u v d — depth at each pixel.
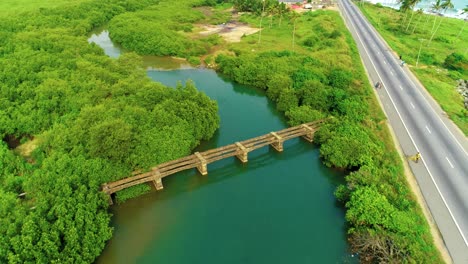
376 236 36.75
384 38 114.38
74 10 120.44
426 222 39.69
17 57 73.56
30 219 34.28
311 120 61.66
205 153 50.56
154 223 42.12
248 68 82.50
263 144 54.66
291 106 67.12
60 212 36.03
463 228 38.84
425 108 66.69
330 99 67.31
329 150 52.06
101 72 68.00
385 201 40.09
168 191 47.47
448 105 68.56
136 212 43.62
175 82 83.50
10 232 33.06
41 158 47.81
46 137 49.16
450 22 144.38
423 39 117.88
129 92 61.91
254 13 147.50
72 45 83.25
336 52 93.69
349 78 74.56
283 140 56.03
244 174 52.22
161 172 46.59
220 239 40.09
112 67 72.94
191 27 124.75
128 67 75.12
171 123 53.38
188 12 140.38
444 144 55.03
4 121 53.09
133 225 41.62
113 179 43.78
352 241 38.75
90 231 36.22
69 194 38.62
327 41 103.62
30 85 62.94
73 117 54.31
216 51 102.12
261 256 38.00
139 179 44.91
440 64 94.00
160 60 97.31
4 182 42.41
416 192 44.38
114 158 44.84
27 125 54.22
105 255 37.50
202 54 100.38
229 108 71.25
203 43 104.88
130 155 45.84
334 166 52.72
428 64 93.44
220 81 85.00
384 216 38.66
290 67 81.81
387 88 74.75
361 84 74.56
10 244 32.12
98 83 63.97
